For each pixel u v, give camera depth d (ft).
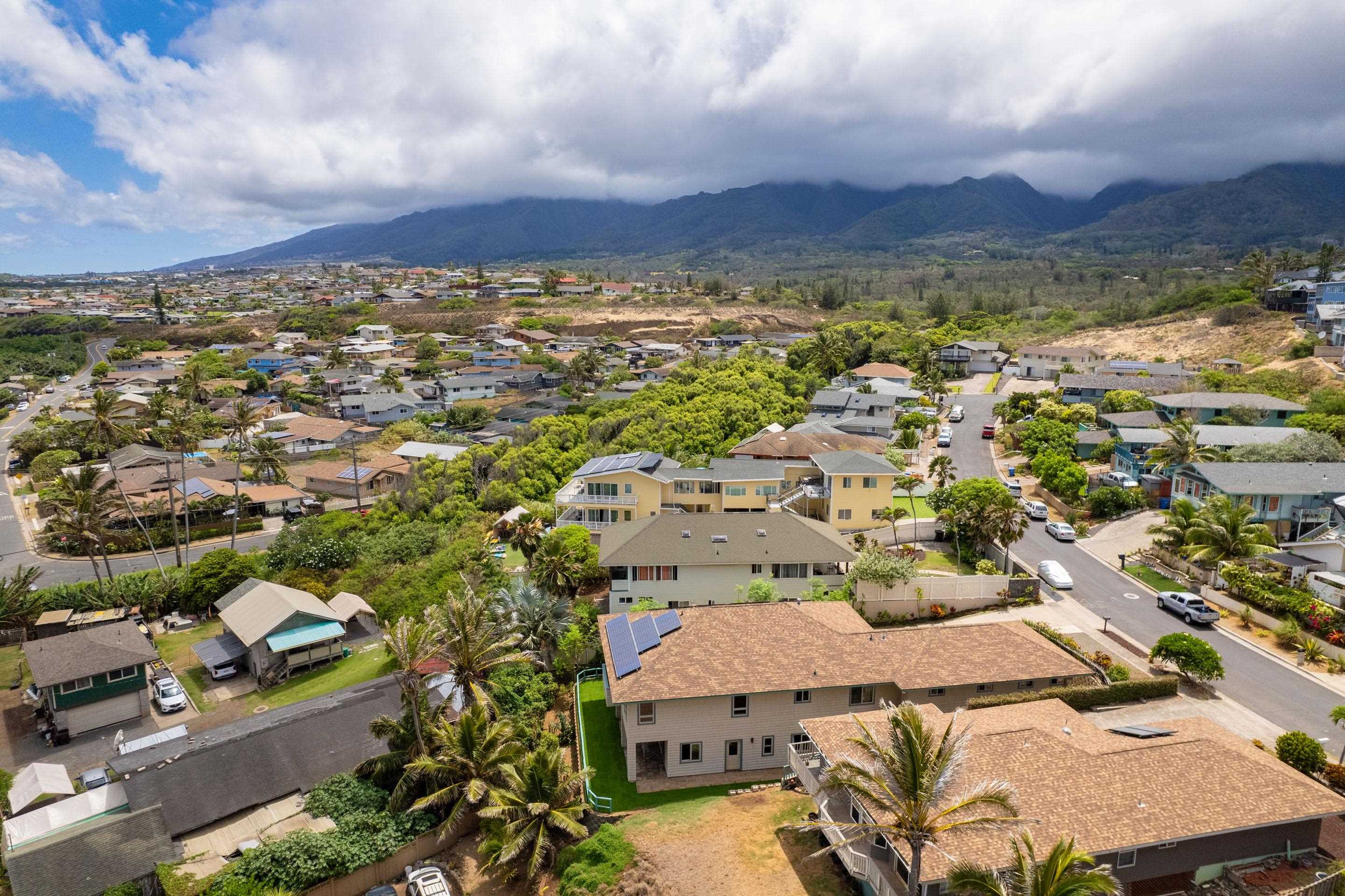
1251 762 94.48
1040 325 612.70
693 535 179.52
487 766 117.08
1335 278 444.96
